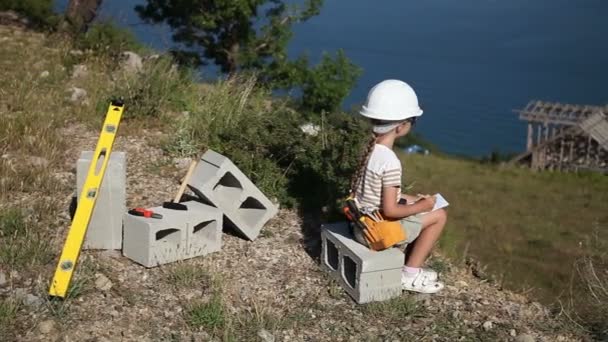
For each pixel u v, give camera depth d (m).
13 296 4.37
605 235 13.52
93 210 4.82
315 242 5.32
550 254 12.10
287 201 5.76
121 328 4.29
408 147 26.30
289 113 6.80
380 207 4.57
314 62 10.42
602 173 23.78
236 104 7.23
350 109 6.45
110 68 8.73
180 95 7.73
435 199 4.69
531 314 4.77
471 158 28.19
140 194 5.77
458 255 5.88
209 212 4.96
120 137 6.81
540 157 26.34
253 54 10.09
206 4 10.02
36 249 4.75
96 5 10.47
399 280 4.69
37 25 11.34
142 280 4.67
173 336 4.27
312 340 4.36
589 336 4.60
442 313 4.67
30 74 8.17
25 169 5.88
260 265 4.98
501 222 14.60
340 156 5.74
